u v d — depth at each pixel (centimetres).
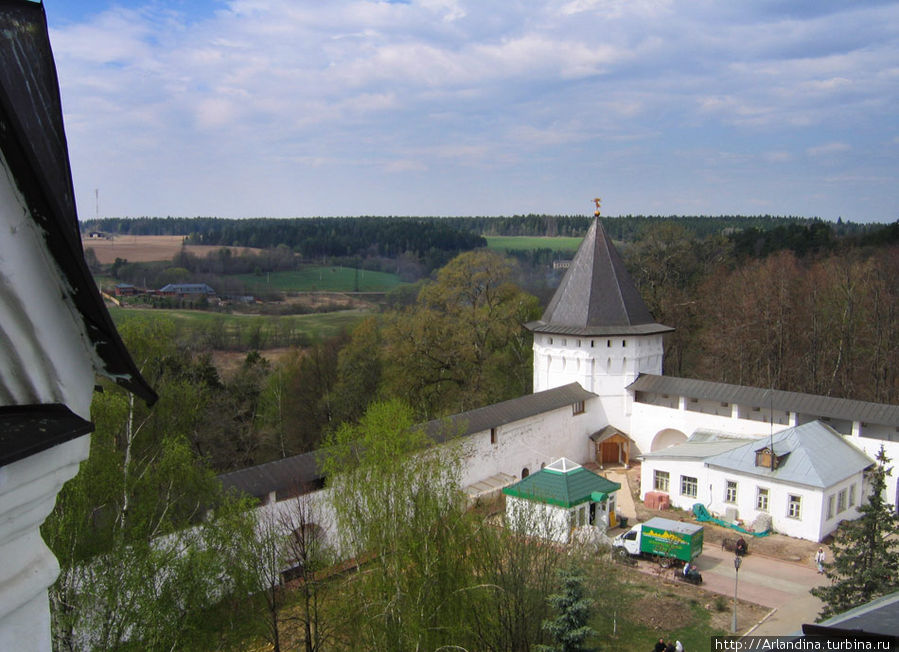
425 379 5347
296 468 2623
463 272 5691
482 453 3503
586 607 1606
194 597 1588
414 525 1786
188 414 2912
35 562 298
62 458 297
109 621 1495
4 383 290
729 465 3275
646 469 3600
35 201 264
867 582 2023
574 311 4266
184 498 2103
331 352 5891
